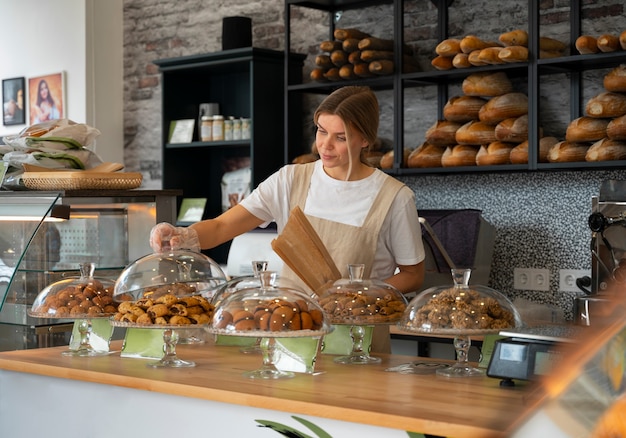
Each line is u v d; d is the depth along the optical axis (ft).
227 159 17.46
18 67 19.77
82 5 18.57
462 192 14.19
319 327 6.44
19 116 19.76
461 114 13.04
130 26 19.08
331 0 15.12
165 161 17.04
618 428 1.90
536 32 12.28
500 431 1.99
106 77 18.94
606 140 11.71
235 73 17.19
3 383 7.75
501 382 6.07
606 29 12.75
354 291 7.26
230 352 8.06
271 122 15.84
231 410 6.07
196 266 7.57
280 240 8.08
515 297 13.62
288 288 6.70
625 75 11.54
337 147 8.66
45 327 8.81
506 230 13.71
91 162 10.20
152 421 6.57
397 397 5.67
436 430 4.89
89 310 7.77
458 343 6.80
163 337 7.29
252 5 16.98
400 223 8.80
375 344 8.61
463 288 6.72
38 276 8.80
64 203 8.94
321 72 14.51
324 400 5.57
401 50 13.79
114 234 9.43
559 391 1.97
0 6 20.03
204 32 17.80
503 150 12.58
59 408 7.27
